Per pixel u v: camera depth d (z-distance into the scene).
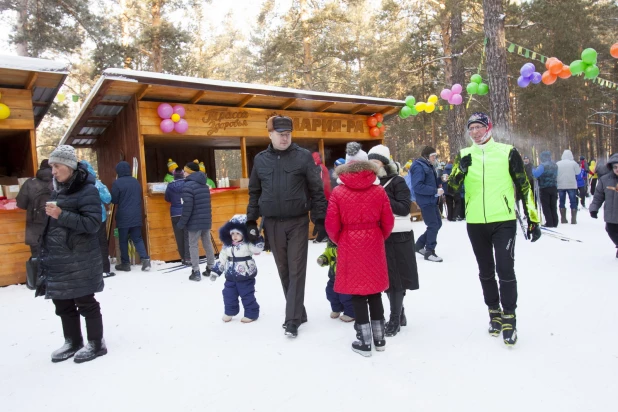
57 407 2.80
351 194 3.34
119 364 3.43
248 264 4.26
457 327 3.89
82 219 3.28
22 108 6.70
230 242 4.29
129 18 16.53
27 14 14.49
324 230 3.92
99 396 2.92
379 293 3.46
